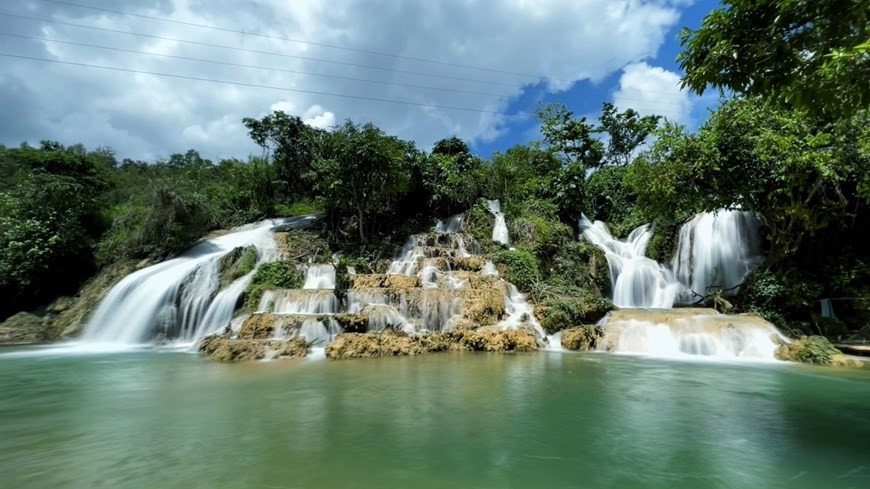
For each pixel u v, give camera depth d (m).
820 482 3.89
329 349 11.88
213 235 24.41
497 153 29.45
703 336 12.54
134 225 22.64
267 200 29.50
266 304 15.14
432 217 27.11
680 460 4.41
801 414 6.14
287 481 3.85
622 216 28.53
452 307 14.97
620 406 6.54
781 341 11.86
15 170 26.62
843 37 4.23
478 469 4.16
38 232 19.73
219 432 5.27
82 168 25.19
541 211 24.70
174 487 3.74
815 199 14.65
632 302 20.94
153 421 5.75
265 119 26.78
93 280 20.17
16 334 16.36
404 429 5.38
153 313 16.38
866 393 7.48
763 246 18.66
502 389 7.69
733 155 14.28
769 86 4.76
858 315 14.02
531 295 17.31
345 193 23.33
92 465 4.25
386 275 16.69
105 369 10.10
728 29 4.79
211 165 40.47
